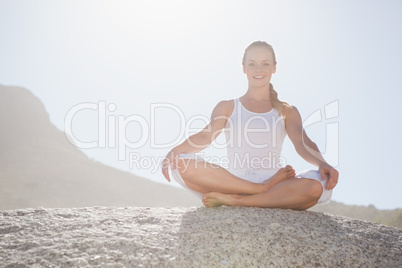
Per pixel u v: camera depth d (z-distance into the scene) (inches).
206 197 145.6
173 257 108.5
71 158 2026.3
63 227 130.6
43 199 1461.6
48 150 2084.2
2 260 108.3
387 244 128.3
